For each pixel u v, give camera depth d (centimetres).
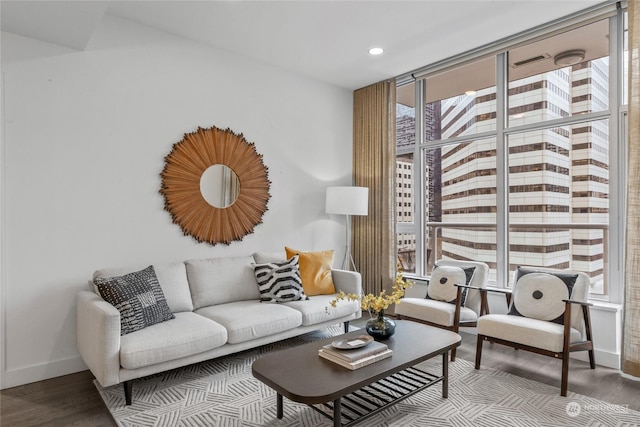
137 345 238
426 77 448
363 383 195
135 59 329
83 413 234
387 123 470
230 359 321
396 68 439
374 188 481
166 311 284
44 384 274
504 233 389
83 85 303
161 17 324
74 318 297
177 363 256
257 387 269
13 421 225
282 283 350
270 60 414
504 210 390
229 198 388
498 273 392
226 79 387
